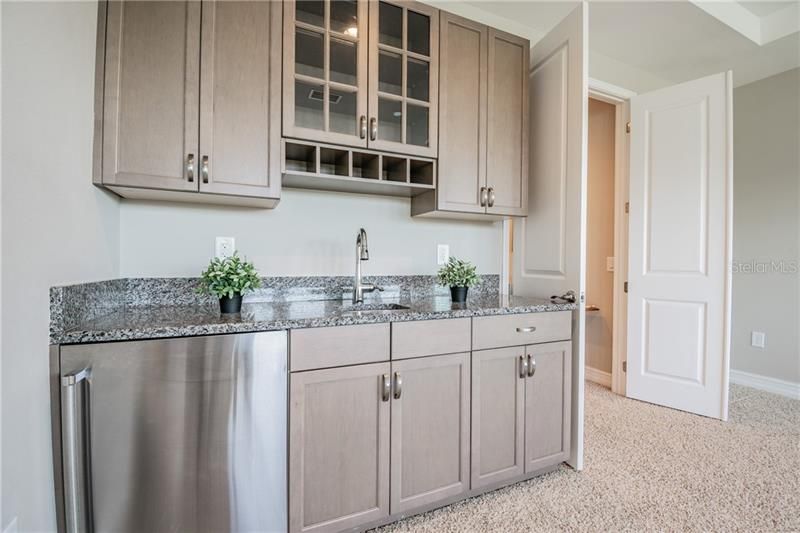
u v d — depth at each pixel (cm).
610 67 280
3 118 81
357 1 169
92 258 130
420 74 184
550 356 180
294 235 192
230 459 121
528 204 217
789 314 296
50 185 101
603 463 193
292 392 128
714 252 254
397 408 145
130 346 111
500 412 167
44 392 99
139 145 134
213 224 176
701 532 143
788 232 297
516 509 157
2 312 82
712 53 273
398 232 217
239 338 122
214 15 145
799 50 268
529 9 229
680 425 240
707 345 255
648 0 216
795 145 294
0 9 81
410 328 148
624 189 295
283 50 154
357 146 169
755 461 195
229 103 146
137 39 135
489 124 199
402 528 146
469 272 197
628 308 290
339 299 200
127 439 111
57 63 105
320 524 133
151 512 114
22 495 88
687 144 264
